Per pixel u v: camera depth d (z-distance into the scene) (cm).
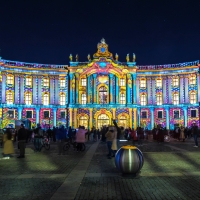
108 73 9412
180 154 3206
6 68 8769
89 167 2322
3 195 1462
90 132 6569
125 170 1852
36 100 9181
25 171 2142
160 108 9388
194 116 9025
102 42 9481
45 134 4150
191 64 9244
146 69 9488
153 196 1429
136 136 4516
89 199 1387
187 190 1535
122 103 9400
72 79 9325
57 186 1650
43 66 9394
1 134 4500
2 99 8656
